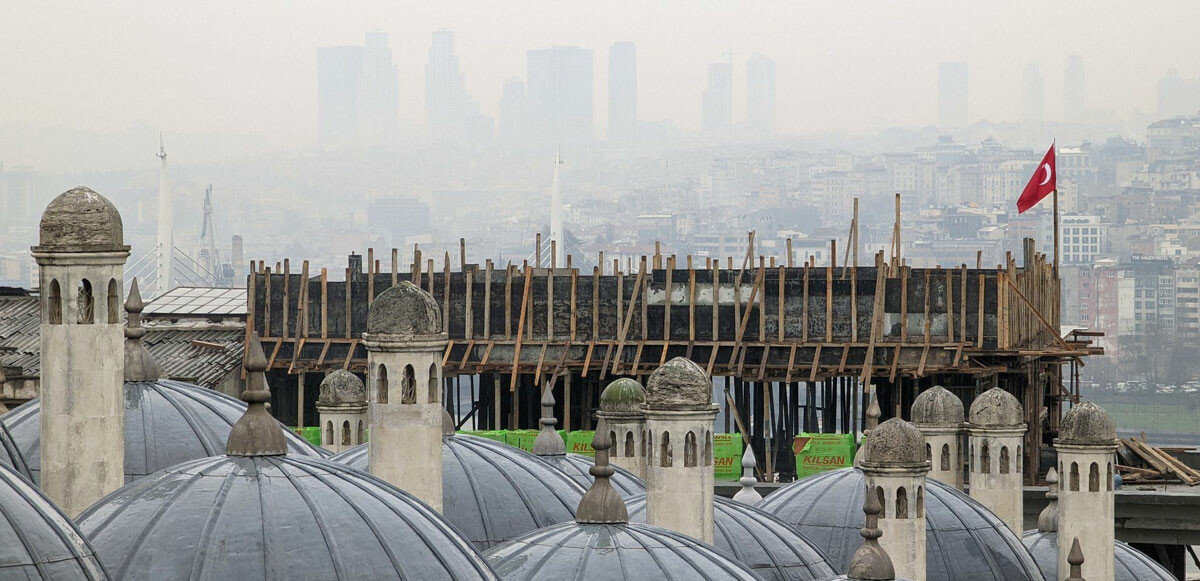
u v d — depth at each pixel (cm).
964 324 11138
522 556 4144
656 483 4816
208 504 3631
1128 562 7512
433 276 11962
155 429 5216
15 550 3092
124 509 3653
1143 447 12125
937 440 7012
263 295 12131
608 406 6341
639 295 11688
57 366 4241
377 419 4666
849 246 11969
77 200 4241
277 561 3528
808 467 10394
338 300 12025
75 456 4241
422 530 3762
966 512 6191
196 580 3472
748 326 11550
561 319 11756
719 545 5022
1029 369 11231
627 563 4081
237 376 11688
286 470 3784
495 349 11831
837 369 11219
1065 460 6800
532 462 5538
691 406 4797
